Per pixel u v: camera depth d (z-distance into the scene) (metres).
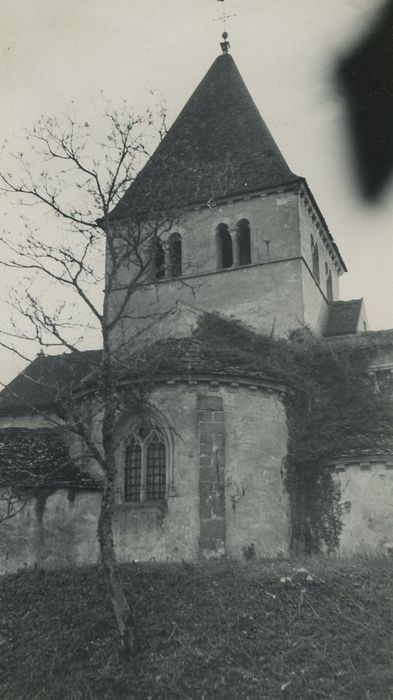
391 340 27.27
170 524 21.06
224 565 17.81
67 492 21.39
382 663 14.25
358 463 21.80
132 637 15.20
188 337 25.61
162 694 14.16
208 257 31.83
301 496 22.81
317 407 25.27
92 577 17.64
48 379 33.84
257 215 31.61
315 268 33.66
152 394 22.25
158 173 26.34
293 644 14.75
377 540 20.92
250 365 23.52
